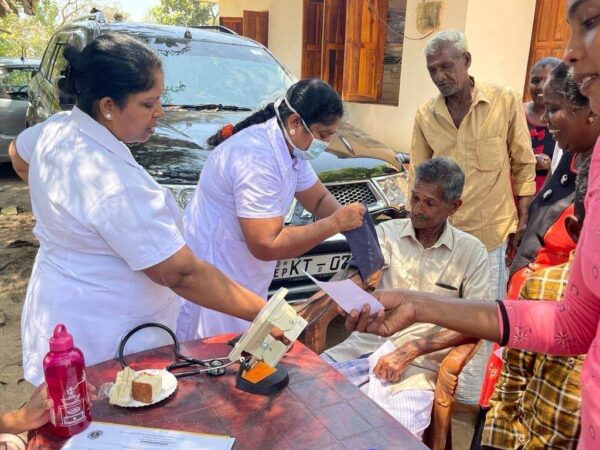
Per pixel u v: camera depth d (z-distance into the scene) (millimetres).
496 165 3020
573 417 1421
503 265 3141
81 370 1187
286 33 9281
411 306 1458
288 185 2072
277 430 1229
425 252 2367
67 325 1534
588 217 1051
